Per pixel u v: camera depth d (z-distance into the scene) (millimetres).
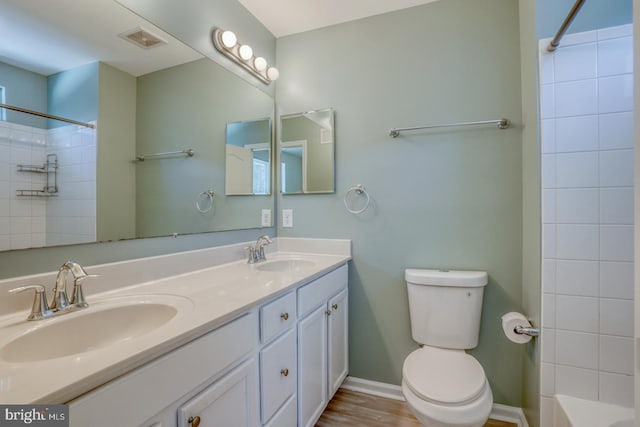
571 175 1245
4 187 882
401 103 1830
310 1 1792
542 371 1286
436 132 1758
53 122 994
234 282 1269
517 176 1608
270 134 2105
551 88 1271
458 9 1722
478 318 1592
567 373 1254
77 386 536
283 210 2125
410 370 1375
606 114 1208
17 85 912
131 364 625
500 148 1639
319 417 1594
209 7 1627
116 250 1175
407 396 1257
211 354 845
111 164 1163
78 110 1062
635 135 564
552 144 1267
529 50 1431
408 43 1820
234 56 1760
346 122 1955
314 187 2025
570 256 1247
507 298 1628
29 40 943
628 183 1186
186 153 1491
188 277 1372
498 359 1653
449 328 1602
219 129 1688
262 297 1056
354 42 1945
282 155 2127
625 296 1188
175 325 784
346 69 1962
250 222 1909
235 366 953
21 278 902
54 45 1002
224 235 1708
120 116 1200
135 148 1253
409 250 1814
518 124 1603
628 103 1189
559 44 1258
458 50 1720
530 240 1444
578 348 1241
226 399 902
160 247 1349
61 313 890
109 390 592
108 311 955
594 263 1220
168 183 1394
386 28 1871
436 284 1614
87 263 1082
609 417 1136
